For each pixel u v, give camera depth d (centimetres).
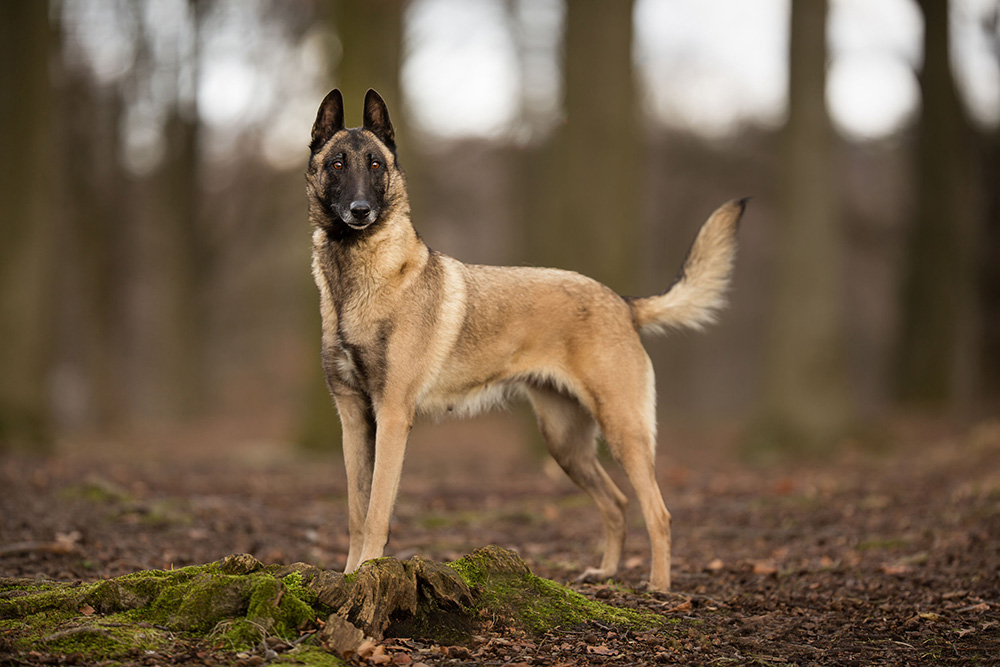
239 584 352
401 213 496
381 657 326
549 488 961
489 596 385
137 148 2181
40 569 492
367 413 495
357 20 1281
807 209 1249
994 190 1945
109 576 490
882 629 414
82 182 2092
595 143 1203
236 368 2853
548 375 533
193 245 2145
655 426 538
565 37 1235
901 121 2111
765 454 1222
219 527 672
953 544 586
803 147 1250
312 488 947
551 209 1240
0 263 1120
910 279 1788
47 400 1158
